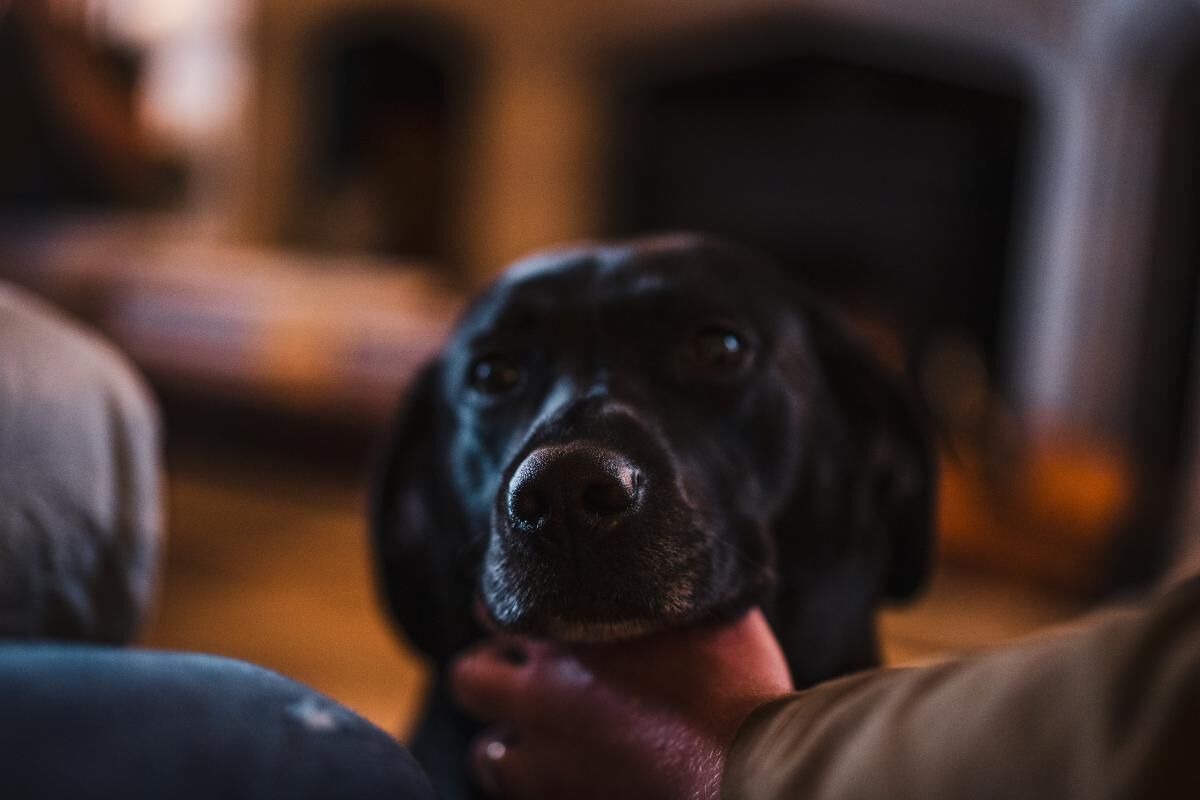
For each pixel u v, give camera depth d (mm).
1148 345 6367
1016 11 6238
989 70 6449
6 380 658
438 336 4730
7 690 381
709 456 1061
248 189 6945
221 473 4367
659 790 674
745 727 538
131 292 5078
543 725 796
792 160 6613
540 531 887
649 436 979
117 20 6254
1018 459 5207
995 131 6609
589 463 878
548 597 893
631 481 900
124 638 691
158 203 6664
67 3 5992
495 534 956
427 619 1390
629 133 6941
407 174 7238
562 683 793
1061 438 6090
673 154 6879
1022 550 3771
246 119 6852
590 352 1099
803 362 1226
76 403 698
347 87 7090
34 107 6039
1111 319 6422
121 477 719
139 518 721
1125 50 6164
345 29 6977
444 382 1299
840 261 6695
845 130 6516
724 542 1010
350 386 4707
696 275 1132
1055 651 372
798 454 1181
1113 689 340
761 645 783
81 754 365
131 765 369
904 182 6594
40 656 420
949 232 6688
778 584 1138
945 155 6602
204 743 389
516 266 1250
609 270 1132
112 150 6344
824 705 483
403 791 426
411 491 1401
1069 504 4375
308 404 4664
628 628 898
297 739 417
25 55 5938
